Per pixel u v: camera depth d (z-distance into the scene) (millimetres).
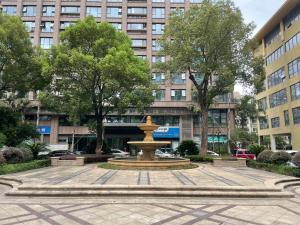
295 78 33625
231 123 39875
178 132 40125
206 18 21094
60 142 40312
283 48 36875
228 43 21812
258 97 46344
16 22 21109
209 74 22516
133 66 20641
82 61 18875
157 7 43531
